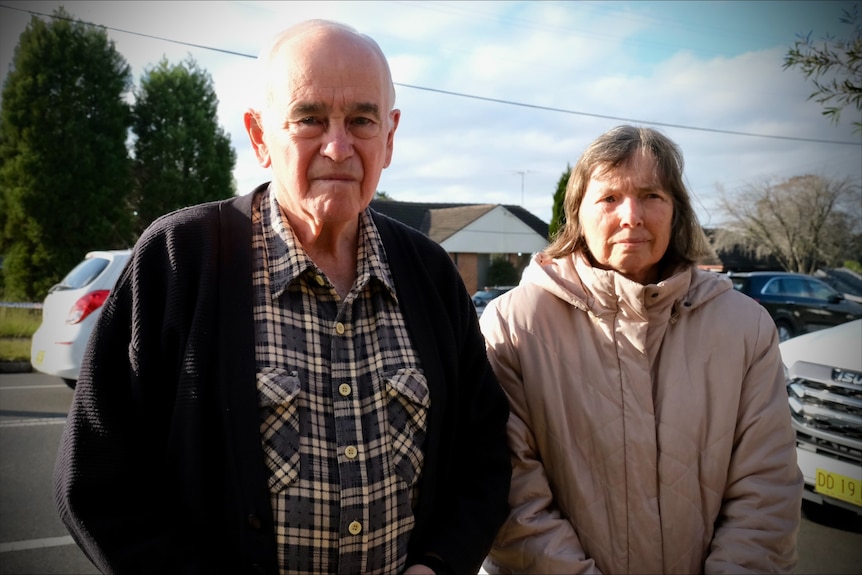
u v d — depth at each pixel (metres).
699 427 1.44
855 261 26.62
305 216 1.23
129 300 1.13
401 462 1.20
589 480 1.47
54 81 17.14
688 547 1.42
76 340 5.24
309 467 1.11
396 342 1.27
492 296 12.55
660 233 1.48
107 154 17.61
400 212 26.91
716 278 1.57
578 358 1.52
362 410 1.19
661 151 1.47
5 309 11.88
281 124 1.17
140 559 1.03
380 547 1.17
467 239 25.33
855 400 2.93
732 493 1.45
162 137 20.88
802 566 2.91
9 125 16.61
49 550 2.96
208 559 1.08
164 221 1.20
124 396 1.10
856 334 3.23
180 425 1.08
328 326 1.21
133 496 1.08
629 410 1.44
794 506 1.42
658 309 1.48
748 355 1.49
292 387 1.11
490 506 1.33
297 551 1.10
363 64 1.17
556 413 1.50
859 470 2.89
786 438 1.47
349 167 1.17
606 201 1.49
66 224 16.53
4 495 3.59
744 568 1.36
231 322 1.12
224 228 1.21
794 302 10.23
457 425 1.40
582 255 1.57
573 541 1.45
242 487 1.07
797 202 27.53
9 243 16.55
